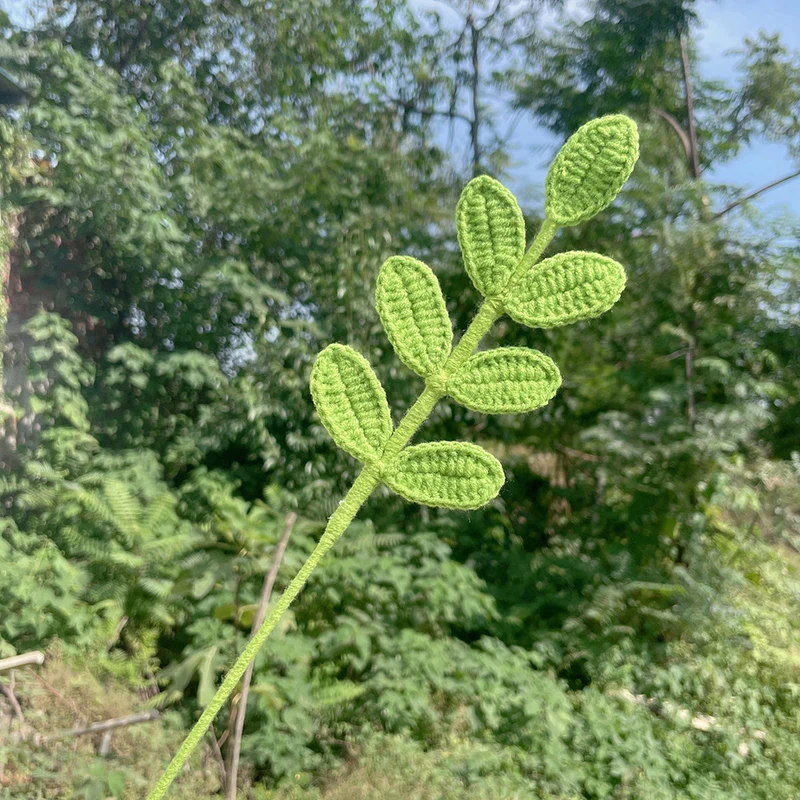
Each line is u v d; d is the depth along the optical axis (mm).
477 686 1796
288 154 3408
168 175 3314
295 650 1714
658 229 2938
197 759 1315
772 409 2953
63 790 1203
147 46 3580
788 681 2244
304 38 3691
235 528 2074
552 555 3014
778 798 1761
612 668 2188
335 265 3201
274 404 2996
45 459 2785
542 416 3305
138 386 3164
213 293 3207
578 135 363
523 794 1507
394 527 2711
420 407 369
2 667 1233
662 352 3053
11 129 2789
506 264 365
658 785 1671
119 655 1746
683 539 2750
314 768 1548
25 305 3078
